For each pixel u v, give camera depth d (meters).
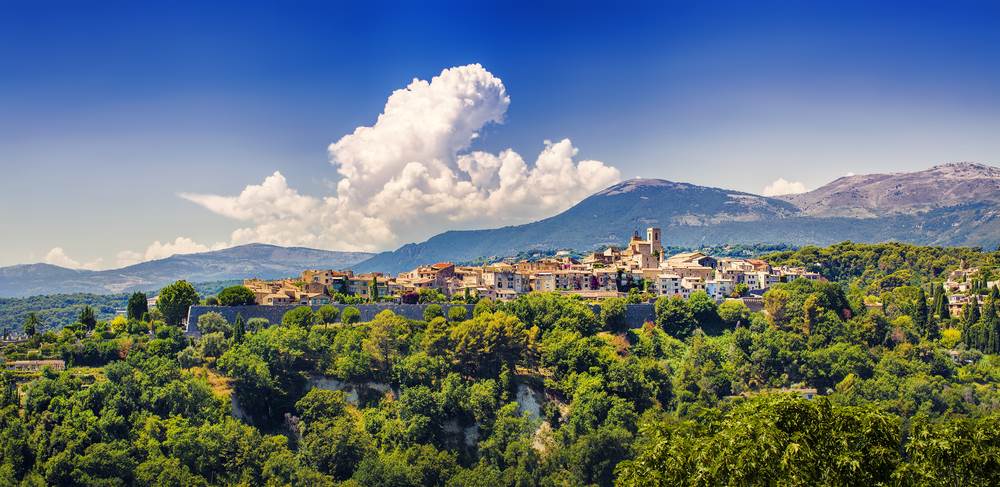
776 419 107.94
